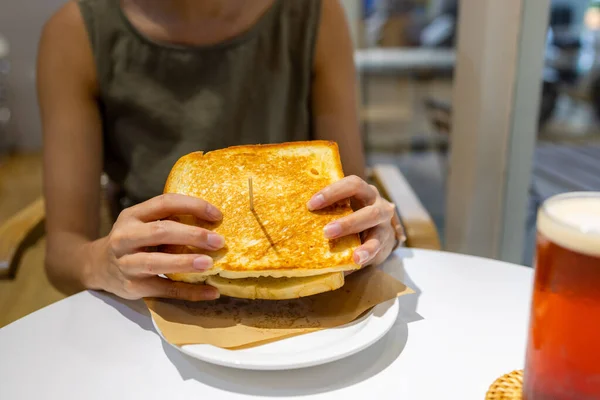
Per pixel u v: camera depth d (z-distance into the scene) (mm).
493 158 1004
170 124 675
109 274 414
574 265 247
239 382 341
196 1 658
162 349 377
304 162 435
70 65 652
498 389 315
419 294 440
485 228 1061
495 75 943
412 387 335
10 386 341
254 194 410
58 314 420
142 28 662
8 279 603
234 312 385
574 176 1462
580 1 1378
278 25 702
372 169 894
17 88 2637
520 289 446
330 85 712
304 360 332
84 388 340
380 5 2260
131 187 688
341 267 363
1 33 2557
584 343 252
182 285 386
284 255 369
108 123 698
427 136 2340
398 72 2133
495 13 898
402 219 672
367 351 369
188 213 387
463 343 376
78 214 577
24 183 2209
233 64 681
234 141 696
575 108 1750
